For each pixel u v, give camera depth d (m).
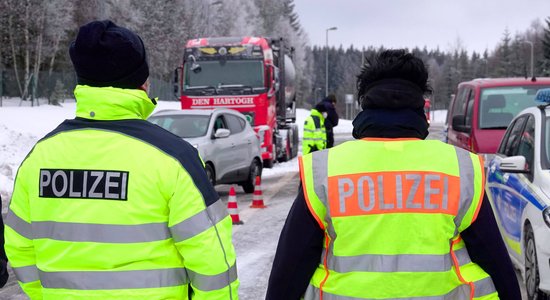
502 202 6.52
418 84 2.30
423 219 2.14
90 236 2.21
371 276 2.13
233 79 17.64
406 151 2.21
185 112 12.34
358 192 2.16
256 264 7.06
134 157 2.24
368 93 2.29
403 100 2.24
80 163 2.26
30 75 40.66
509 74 112.38
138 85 2.39
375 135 2.26
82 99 2.32
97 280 2.19
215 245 2.25
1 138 17.34
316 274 2.27
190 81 17.73
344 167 2.20
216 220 2.29
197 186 2.27
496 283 2.23
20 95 40.25
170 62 68.81
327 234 2.22
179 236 2.23
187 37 73.38
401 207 2.15
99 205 2.22
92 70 2.29
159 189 2.22
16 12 43.09
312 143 11.15
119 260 2.19
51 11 45.19
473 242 2.20
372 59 2.33
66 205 2.24
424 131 2.30
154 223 2.22
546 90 6.25
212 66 17.70
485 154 8.93
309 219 2.20
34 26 44.44
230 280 2.29
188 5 77.00
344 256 2.16
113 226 2.20
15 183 2.39
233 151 12.46
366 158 2.20
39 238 2.29
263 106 17.61
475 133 9.29
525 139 6.39
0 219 3.14
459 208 2.16
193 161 2.31
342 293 2.15
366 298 2.13
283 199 12.20
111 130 2.29
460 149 2.28
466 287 2.19
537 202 5.29
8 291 6.14
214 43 17.86
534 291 5.30
